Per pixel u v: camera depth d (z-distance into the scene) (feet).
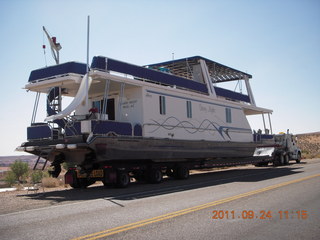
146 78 54.44
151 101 54.60
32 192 47.47
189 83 64.18
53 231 21.71
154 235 20.12
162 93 57.11
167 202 32.40
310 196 33.83
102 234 20.56
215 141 68.39
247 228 21.62
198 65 71.67
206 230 21.17
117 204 32.27
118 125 47.88
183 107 61.52
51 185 58.59
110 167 47.96
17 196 42.34
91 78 47.57
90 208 30.37
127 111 54.24
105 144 45.44
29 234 21.11
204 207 28.84
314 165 85.15
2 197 41.57
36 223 24.41
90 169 49.60
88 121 44.14
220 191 39.19
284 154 97.91
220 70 79.20
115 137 46.73
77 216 26.63
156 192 41.09
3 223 24.85
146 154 52.08
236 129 77.10
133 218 25.18
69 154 48.29
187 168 61.82
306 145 278.87
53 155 48.91
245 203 30.50
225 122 73.41
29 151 49.39
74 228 22.39
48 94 51.72
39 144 47.88
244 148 78.64
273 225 22.34
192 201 32.40
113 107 56.65
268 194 35.60
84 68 50.21
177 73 78.18
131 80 50.96
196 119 64.44
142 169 53.47
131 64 52.31
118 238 19.58
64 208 30.86
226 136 73.05
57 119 48.49
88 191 45.70
